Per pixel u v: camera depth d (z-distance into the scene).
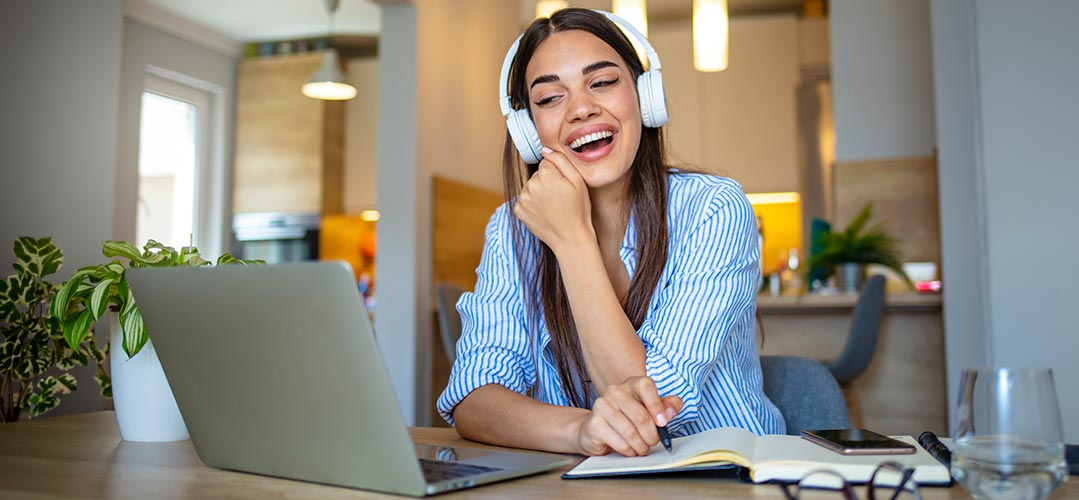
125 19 4.81
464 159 4.45
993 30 2.24
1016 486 0.59
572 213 1.09
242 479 0.80
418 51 3.94
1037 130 2.19
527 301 1.24
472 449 0.95
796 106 5.35
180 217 5.36
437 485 0.70
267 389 0.76
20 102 2.06
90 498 0.71
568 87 1.17
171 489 0.75
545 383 1.24
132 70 4.86
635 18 3.82
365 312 0.67
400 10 3.96
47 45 2.14
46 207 2.12
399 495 0.71
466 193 4.38
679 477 0.79
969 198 3.05
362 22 5.43
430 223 4.01
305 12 5.21
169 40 5.16
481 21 4.71
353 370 0.69
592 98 1.16
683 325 1.06
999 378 0.61
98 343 2.05
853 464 0.73
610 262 1.28
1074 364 2.15
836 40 4.06
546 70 1.18
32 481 0.79
